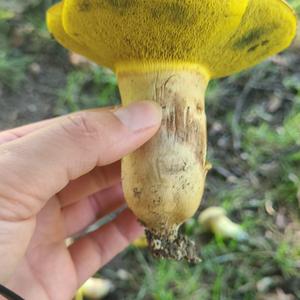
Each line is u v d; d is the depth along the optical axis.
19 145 0.14
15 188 0.13
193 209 0.14
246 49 0.14
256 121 0.30
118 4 0.11
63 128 0.13
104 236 0.20
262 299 0.23
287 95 0.31
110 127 0.13
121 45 0.13
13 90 0.33
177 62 0.13
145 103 0.13
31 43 0.35
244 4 0.11
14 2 0.37
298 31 0.33
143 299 0.24
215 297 0.23
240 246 0.25
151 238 0.14
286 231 0.25
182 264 0.25
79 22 0.12
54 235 0.18
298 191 0.26
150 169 0.13
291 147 0.28
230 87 0.32
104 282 0.24
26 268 0.17
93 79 0.33
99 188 0.19
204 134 0.14
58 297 0.18
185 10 0.11
